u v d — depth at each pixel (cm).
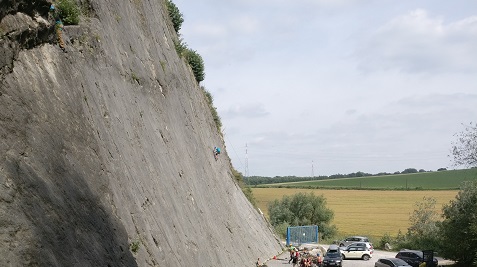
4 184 740
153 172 1572
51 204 842
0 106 823
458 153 3456
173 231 1523
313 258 3644
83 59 1313
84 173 1045
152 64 2091
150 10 2330
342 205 11250
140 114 1691
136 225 1231
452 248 3325
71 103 1119
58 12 1240
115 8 1762
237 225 2950
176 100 2386
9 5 920
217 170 3073
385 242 5725
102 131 1255
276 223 7294
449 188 13662
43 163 882
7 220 709
